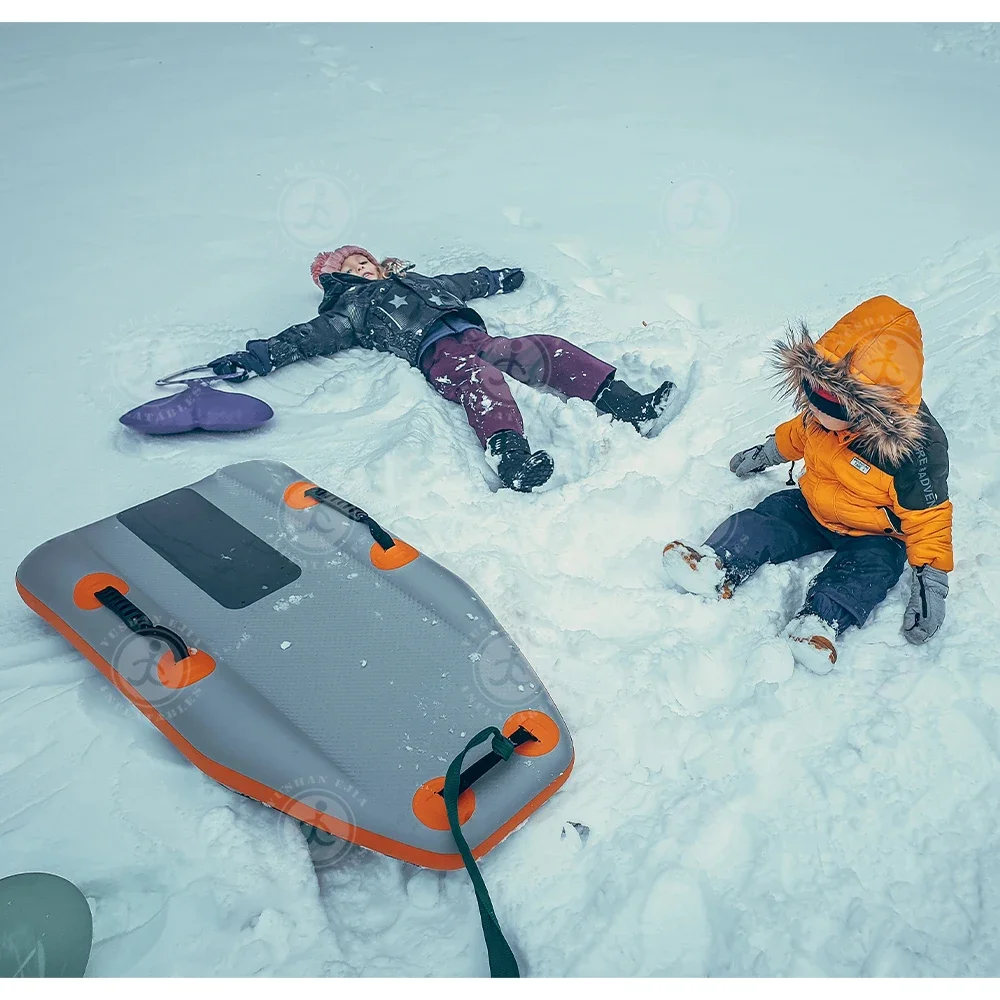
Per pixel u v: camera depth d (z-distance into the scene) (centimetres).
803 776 216
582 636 249
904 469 242
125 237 457
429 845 194
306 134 563
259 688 218
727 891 196
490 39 702
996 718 222
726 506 293
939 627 247
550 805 213
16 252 441
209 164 527
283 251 450
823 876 198
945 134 553
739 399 344
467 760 206
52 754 221
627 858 202
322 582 244
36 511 296
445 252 446
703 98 605
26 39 686
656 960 187
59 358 369
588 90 619
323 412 344
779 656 236
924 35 696
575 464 322
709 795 212
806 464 267
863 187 498
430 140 556
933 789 212
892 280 418
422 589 243
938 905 193
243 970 186
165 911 194
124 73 640
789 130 560
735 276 425
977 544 273
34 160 528
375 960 191
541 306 407
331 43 694
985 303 391
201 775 218
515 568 270
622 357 365
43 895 177
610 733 226
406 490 297
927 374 347
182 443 326
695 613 258
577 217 476
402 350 362
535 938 192
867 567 252
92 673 241
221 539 255
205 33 705
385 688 219
